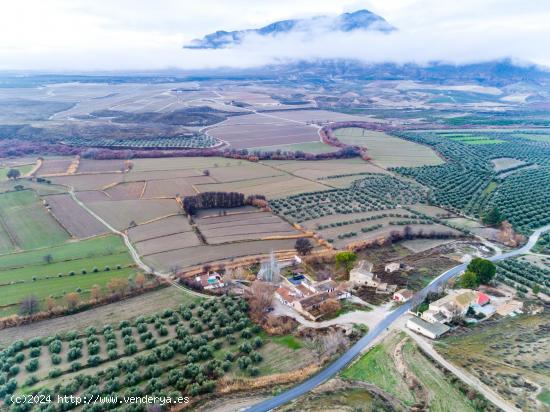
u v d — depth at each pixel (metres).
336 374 118.38
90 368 118.94
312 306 150.38
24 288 159.00
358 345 131.38
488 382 112.25
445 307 145.38
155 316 143.25
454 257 196.00
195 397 109.56
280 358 125.69
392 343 132.00
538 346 128.38
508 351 126.56
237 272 173.50
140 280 161.25
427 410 104.38
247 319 143.50
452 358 123.44
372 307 153.62
